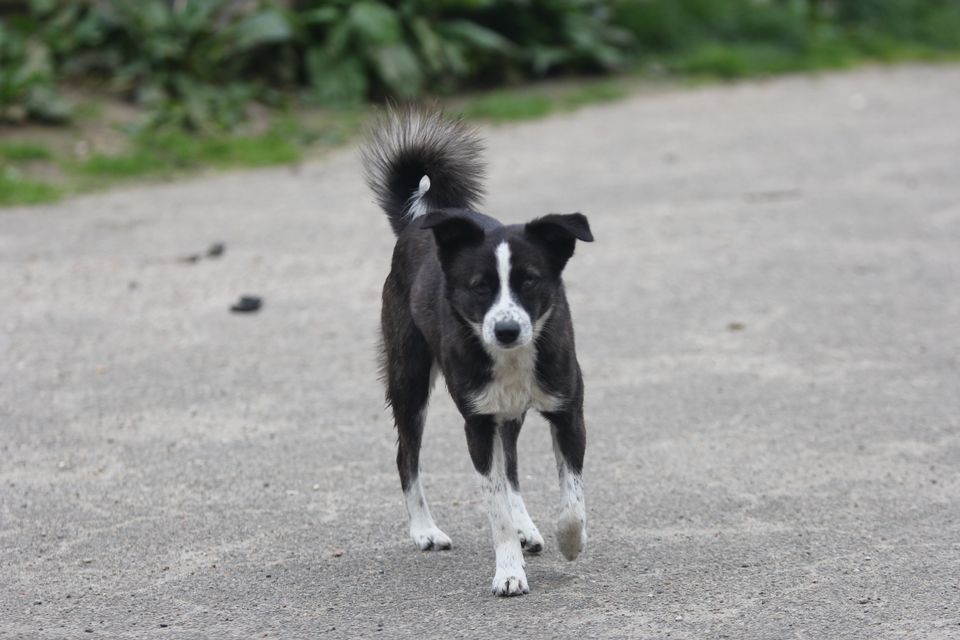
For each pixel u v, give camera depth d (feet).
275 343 30.01
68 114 48.73
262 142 49.75
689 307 32.48
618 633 16.37
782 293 33.55
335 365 28.55
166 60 52.29
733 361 28.48
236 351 29.45
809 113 57.82
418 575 18.58
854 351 29.04
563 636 16.33
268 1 55.06
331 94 54.80
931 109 58.65
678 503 21.01
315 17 55.11
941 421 24.64
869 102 60.44
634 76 64.39
